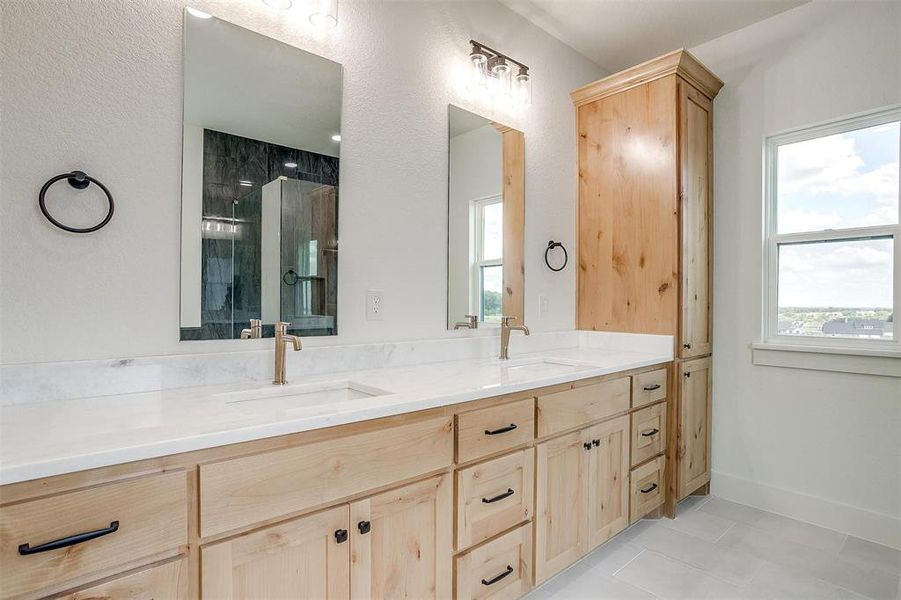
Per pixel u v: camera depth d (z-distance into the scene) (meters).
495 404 1.51
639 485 2.19
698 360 2.58
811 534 2.24
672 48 2.79
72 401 1.20
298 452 1.06
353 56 1.80
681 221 2.40
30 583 0.75
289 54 1.63
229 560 0.96
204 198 1.45
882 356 2.15
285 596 1.04
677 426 2.41
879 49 2.19
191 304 1.42
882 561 1.99
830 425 2.32
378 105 1.87
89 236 1.26
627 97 2.57
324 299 1.71
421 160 2.02
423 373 1.74
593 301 2.73
